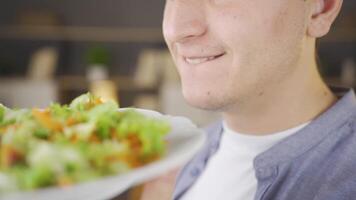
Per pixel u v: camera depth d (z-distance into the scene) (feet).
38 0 8.81
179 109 7.45
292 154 1.95
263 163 1.96
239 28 1.79
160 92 7.86
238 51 1.82
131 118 1.53
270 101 1.95
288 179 1.94
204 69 1.86
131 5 8.86
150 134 1.40
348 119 1.99
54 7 8.82
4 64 8.55
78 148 1.30
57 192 1.20
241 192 2.04
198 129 1.59
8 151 1.29
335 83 7.98
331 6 1.93
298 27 1.88
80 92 8.29
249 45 1.82
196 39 1.84
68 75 8.88
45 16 8.59
